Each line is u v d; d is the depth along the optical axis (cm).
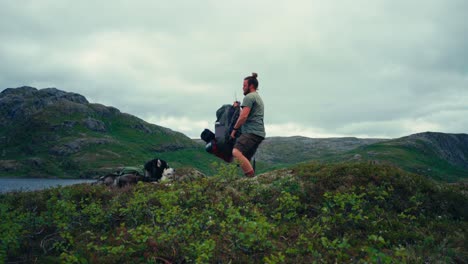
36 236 664
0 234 577
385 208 763
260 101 902
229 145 917
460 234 645
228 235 577
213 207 704
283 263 502
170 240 548
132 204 724
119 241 586
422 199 790
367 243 583
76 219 731
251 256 528
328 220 647
